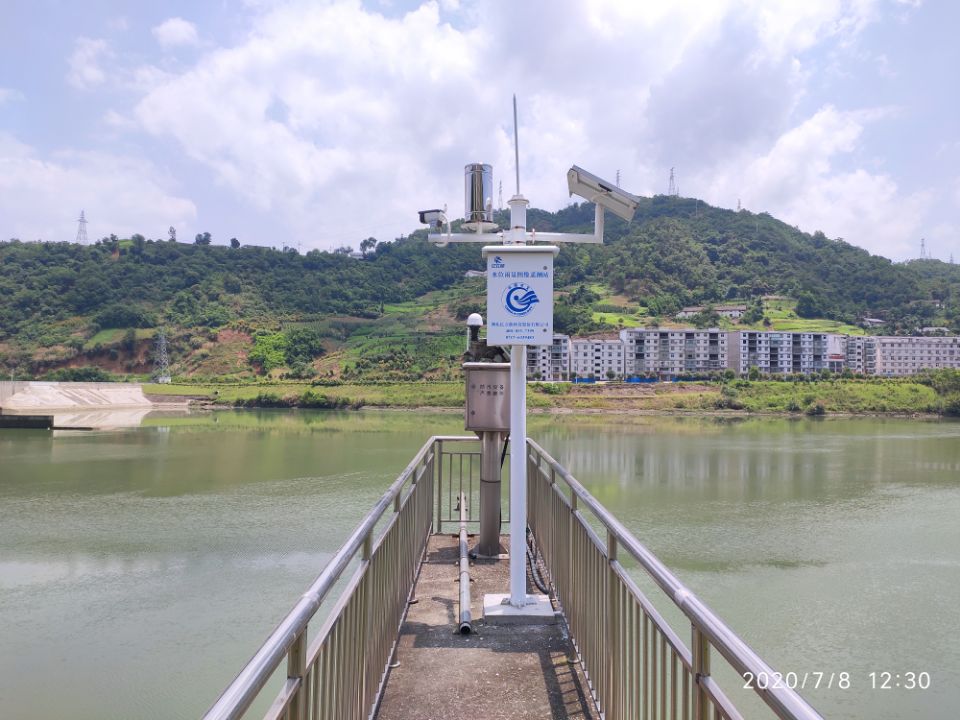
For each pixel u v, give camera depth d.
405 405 61.28
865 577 13.62
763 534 17.06
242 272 115.44
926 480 25.48
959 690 8.69
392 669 2.99
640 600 2.00
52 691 8.19
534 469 4.94
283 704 1.41
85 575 12.92
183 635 9.98
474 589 4.04
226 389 70.31
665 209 161.25
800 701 1.04
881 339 84.38
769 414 58.56
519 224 3.58
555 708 2.66
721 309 101.69
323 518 17.69
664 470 27.50
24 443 35.66
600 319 93.44
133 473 25.47
